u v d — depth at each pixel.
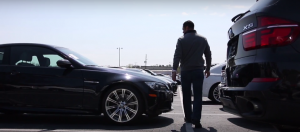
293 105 2.93
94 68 5.20
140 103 4.95
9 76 5.20
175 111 6.96
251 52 3.32
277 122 3.05
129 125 5.05
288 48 3.01
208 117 5.90
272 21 3.12
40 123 5.25
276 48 3.06
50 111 5.05
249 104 3.32
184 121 5.46
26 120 5.57
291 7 3.11
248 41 3.38
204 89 8.88
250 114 3.27
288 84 2.95
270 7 3.21
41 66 5.27
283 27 3.05
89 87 5.02
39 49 5.45
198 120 4.72
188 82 4.84
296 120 2.95
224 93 4.02
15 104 5.14
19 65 5.31
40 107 5.10
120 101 5.00
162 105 5.09
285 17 3.08
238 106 3.51
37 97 5.10
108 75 5.06
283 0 3.18
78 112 5.03
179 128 4.82
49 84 5.09
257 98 3.12
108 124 5.16
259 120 3.19
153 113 4.98
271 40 3.09
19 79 5.16
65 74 5.13
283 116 2.98
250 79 3.28
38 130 4.62
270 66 3.04
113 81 4.97
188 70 4.80
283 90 2.96
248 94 3.24
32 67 5.25
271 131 4.46
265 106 3.04
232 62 3.86
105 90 5.03
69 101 5.06
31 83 5.12
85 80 5.06
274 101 2.99
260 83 3.10
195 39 4.78
